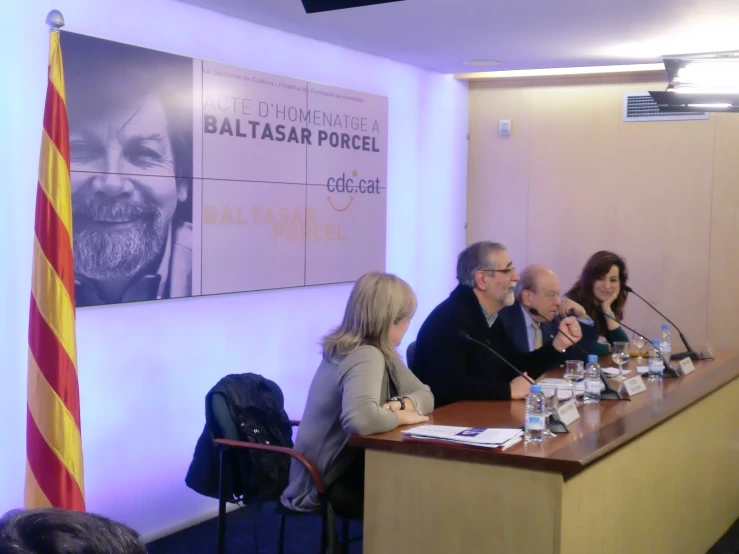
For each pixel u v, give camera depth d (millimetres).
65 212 2883
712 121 5141
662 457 2902
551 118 5602
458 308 3148
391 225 5258
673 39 4262
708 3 3479
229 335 4062
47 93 2902
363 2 2938
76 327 3289
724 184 5137
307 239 4492
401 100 5258
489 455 2199
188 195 3740
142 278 3531
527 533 2170
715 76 3633
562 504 2127
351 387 2527
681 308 5289
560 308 4004
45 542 613
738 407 3926
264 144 4164
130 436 3557
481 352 3164
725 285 5160
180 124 3680
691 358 4031
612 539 2482
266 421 2949
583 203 5543
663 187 5301
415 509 2340
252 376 3068
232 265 4012
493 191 5809
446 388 2998
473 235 5891
